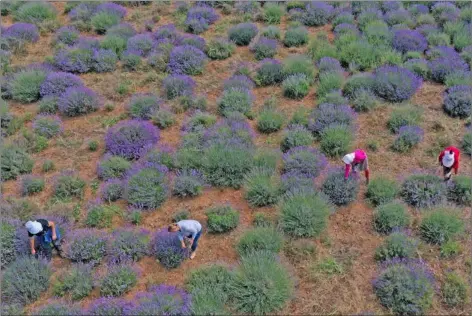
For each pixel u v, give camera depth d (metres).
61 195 11.04
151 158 11.62
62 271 9.24
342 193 10.31
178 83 14.19
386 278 8.58
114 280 8.88
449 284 8.51
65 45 16.66
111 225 10.29
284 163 11.36
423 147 11.77
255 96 14.11
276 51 16.06
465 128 12.29
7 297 8.80
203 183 11.06
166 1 19.78
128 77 15.23
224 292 8.55
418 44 15.70
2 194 11.20
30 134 12.75
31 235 9.13
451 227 9.41
